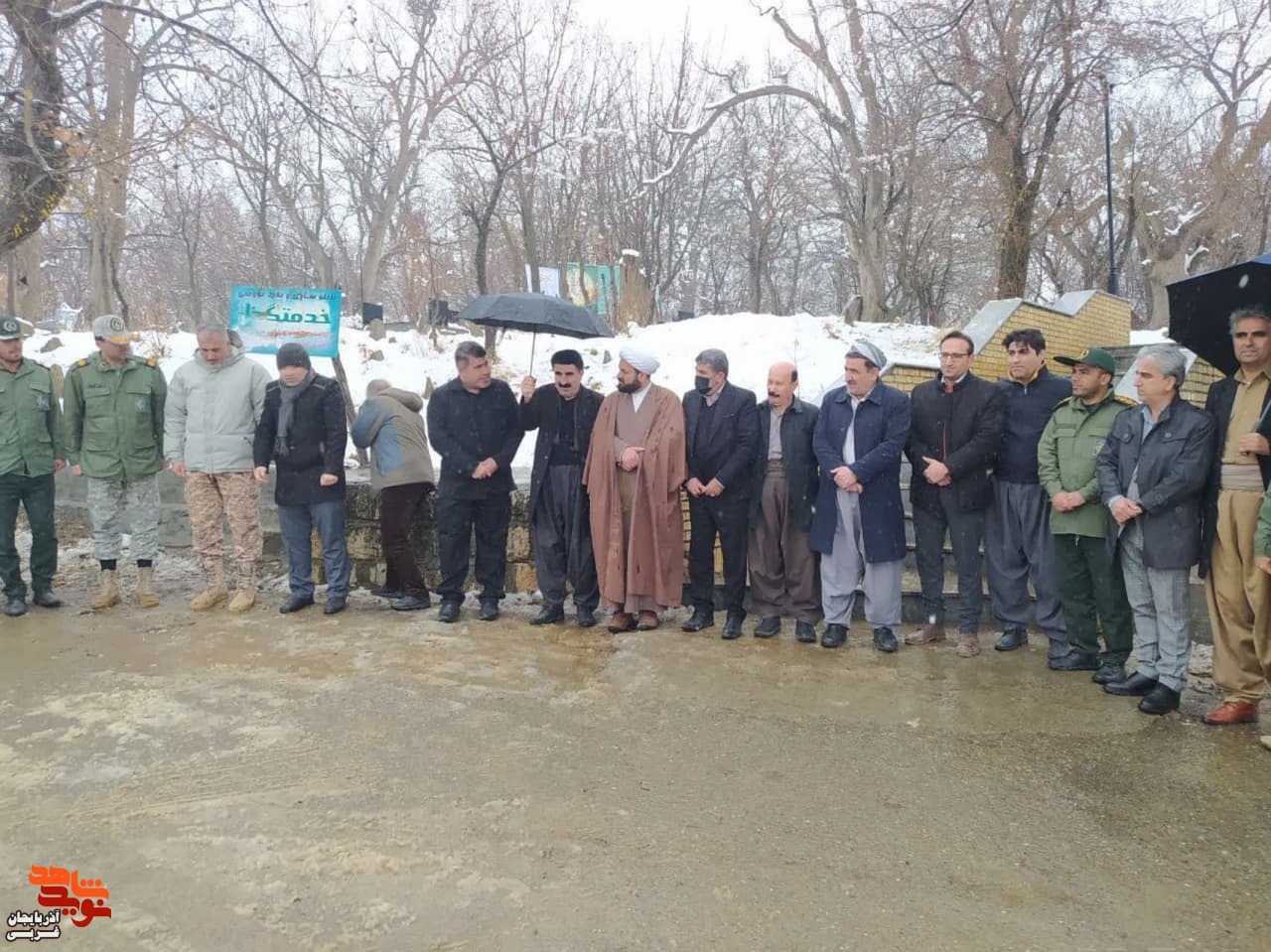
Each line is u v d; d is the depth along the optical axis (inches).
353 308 1132.5
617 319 600.7
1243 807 132.4
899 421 205.5
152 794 136.7
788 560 218.7
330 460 235.9
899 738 159.0
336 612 240.4
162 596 256.5
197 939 101.5
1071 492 185.8
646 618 228.7
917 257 815.7
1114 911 107.3
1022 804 134.3
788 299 1617.9
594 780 141.9
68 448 239.0
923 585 217.5
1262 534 148.8
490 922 104.8
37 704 172.6
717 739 158.4
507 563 264.4
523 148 640.4
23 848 121.6
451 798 135.5
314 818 129.3
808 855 120.3
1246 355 156.0
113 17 381.4
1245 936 102.3
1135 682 178.4
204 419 237.5
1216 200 689.0
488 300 237.6
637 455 218.8
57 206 329.7
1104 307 417.1
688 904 108.7
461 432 231.5
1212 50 486.9
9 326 229.5
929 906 108.5
